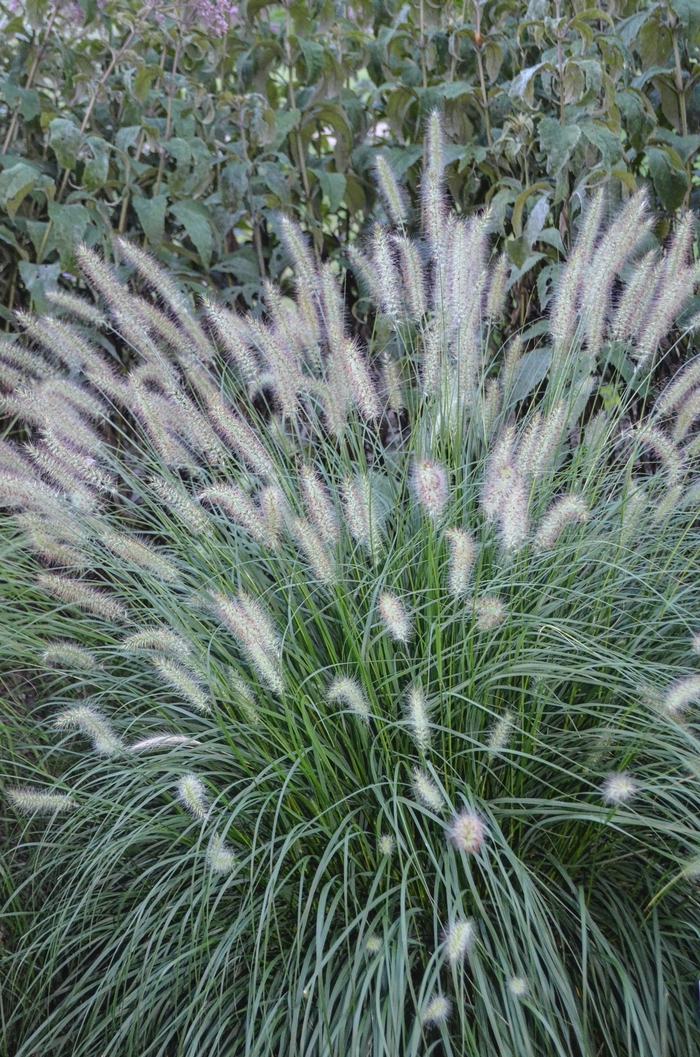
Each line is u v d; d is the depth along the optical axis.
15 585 2.85
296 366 2.71
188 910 2.24
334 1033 2.01
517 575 2.44
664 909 2.33
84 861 2.44
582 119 3.37
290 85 3.65
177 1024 2.20
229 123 3.83
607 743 2.37
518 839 2.42
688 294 2.76
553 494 2.76
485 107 3.58
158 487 2.53
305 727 2.38
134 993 2.20
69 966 2.53
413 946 2.25
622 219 2.70
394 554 2.55
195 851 2.25
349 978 2.14
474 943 2.07
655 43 3.55
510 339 3.43
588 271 2.75
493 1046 2.04
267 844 2.16
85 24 3.62
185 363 2.87
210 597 2.61
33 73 3.62
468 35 3.51
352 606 2.50
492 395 2.87
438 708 2.38
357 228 3.87
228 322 2.77
